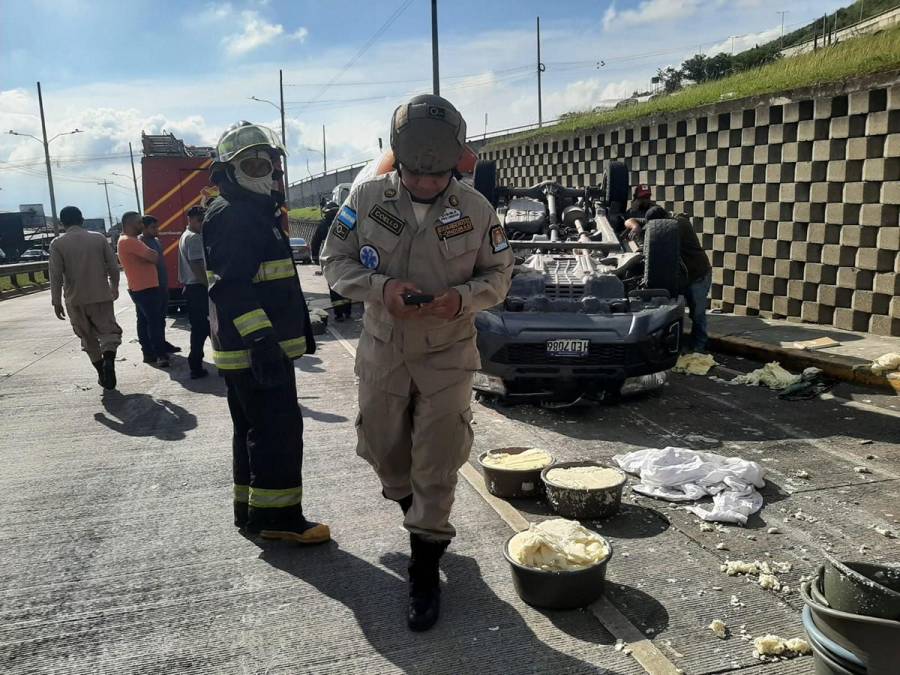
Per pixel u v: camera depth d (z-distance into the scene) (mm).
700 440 5004
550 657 2613
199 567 3344
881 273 7523
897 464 4457
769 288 9039
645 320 5738
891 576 2283
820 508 3857
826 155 8008
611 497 3721
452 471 2861
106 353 6711
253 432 3434
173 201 12750
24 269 21766
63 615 2963
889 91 7219
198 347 7430
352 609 2965
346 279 2721
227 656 2668
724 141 9609
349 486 4301
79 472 4648
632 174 12188
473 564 3305
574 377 5645
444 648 2682
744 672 2518
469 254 2783
